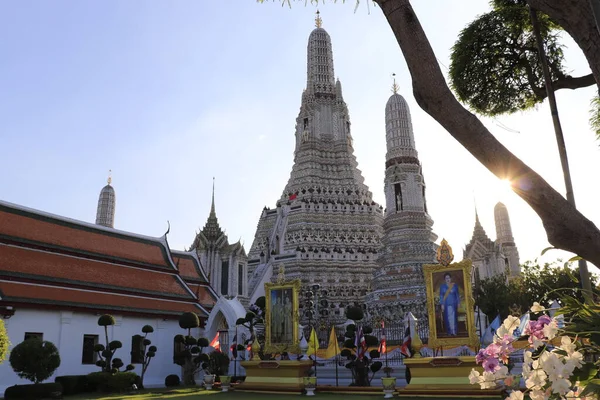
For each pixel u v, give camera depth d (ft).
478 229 292.40
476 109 61.67
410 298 204.23
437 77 26.04
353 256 284.20
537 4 31.68
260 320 132.16
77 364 112.88
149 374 127.13
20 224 124.06
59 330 111.04
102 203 355.36
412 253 220.43
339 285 273.13
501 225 374.22
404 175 236.43
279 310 117.39
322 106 331.36
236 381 118.73
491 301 193.88
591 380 19.81
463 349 93.40
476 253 278.46
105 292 127.03
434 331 93.66
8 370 99.96
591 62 30.53
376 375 119.03
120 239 147.13
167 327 135.33
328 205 300.81
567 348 21.13
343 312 262.67
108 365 108.27
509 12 56.85
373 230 300.40
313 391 97.55
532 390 21.40
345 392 97.45
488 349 23.18
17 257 116.98
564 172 38.83
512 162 25.31
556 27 56.54
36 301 107.86
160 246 157.69
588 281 38.93
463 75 59.93
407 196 233.76
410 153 243.19
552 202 24.79
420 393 85.10
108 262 137.18
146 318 130.62
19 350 90.53
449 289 94.07
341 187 312.09
